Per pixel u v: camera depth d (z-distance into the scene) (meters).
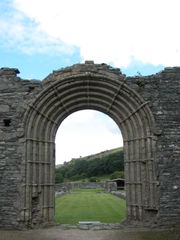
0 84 17.98
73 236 14.39
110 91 17.95
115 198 34.84
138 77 17.83
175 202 16.56
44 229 16.28
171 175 16.78
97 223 17.36
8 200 16.75
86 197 37.00
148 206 16.72
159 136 17.12
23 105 17.58
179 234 14.48
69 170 101.88
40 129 17.69
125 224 17.02
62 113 18.45
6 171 17.02
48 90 17.67
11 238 14.01
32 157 17.23
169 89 17.64
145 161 17.16
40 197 17.20
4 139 17.34
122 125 18.25
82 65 17.91
